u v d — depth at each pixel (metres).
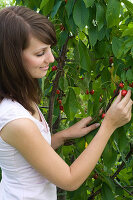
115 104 1.20
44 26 1.03
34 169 1.15
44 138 1.13
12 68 1.03
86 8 1.32
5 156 1.09
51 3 1.43
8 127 1.01
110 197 1.61
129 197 1.88
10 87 1.08
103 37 1.44
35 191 1.15
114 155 1.43
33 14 1.05
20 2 1.91
